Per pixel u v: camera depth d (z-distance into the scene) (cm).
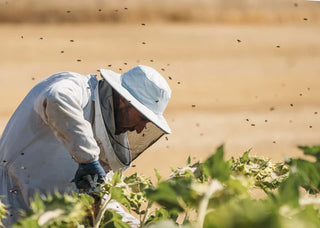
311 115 2550
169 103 2741
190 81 3297
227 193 219
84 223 317
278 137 2159
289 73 3616
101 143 611
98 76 3186
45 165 604
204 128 2275
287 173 360
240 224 178
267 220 177
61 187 607
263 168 353
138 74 623
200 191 224
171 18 5784
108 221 330
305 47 4628
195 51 4297
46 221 226
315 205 229
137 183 357
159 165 1770
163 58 4006
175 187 226
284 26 5722
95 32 4947
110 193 333
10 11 5297
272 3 6359
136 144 672
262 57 4150
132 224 567
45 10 5372
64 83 586
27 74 3259
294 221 183
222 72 3584
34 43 4316
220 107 2666
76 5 5506
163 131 610
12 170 609
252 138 2141
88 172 549
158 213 332
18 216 602
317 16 6241
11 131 622
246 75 3525
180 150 1958
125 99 605
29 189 601
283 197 205
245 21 5909
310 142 2083
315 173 253
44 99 574
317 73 3631
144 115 591
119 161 621
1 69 3378
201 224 212
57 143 603
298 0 6512
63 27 5084
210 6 6097
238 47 4531
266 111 2611
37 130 604
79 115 568
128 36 4841
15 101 2641
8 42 4322
